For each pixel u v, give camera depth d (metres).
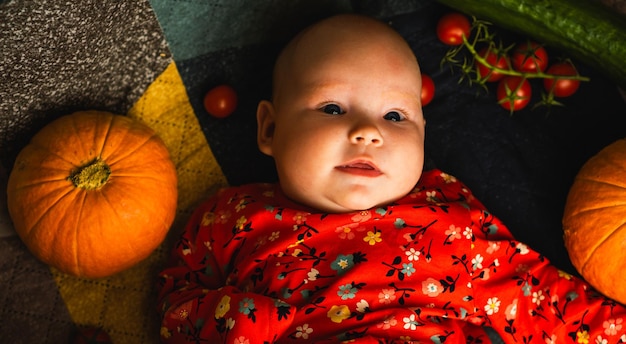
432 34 1.93
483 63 1.76
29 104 1.58
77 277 1.70
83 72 1.62
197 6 1.74
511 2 1.71
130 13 1.63
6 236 1.64
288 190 1.64
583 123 1.88
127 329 1.71
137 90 1.75
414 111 1.62
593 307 1.62
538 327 1.64
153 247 1.65
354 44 1.60
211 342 1.48
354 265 1.53
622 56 1.66
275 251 1.56
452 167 1.88
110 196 1.53
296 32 1.86
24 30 1.46
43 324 1.64
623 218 1.56
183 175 1.83
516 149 1.89
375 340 1.45
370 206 1.55
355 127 1.51
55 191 1.52
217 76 1.83
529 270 1.67
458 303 1.58
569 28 1.69
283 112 1.62
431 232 1.59
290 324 1.48
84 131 1.57
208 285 1.65
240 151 1.86
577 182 1.67
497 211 1.86
